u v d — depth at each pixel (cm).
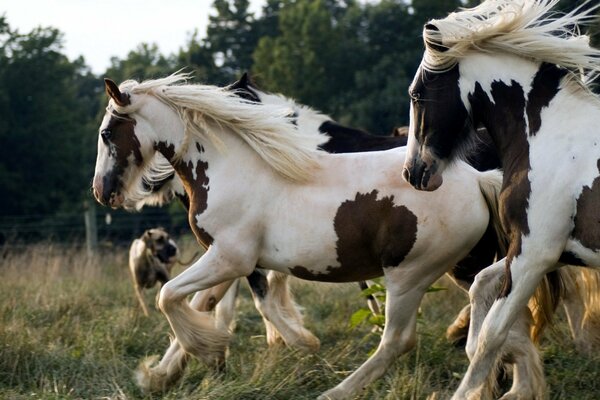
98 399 843
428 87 763
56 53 3769
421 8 3859
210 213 862
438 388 849
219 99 866
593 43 854
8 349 965
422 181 774
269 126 842
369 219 819
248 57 4662
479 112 761
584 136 701
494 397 816
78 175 3712
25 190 3575
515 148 736
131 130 905
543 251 708
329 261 838
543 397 773
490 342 728
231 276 866
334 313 1278
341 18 4794
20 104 3656
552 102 724
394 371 885
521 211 715
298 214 838
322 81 3956
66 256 2048
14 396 848
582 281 920
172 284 869
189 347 885
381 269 848
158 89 902
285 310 1021
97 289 1630
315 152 859
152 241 1619
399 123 3519
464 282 900
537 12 734
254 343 1105
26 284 1625
